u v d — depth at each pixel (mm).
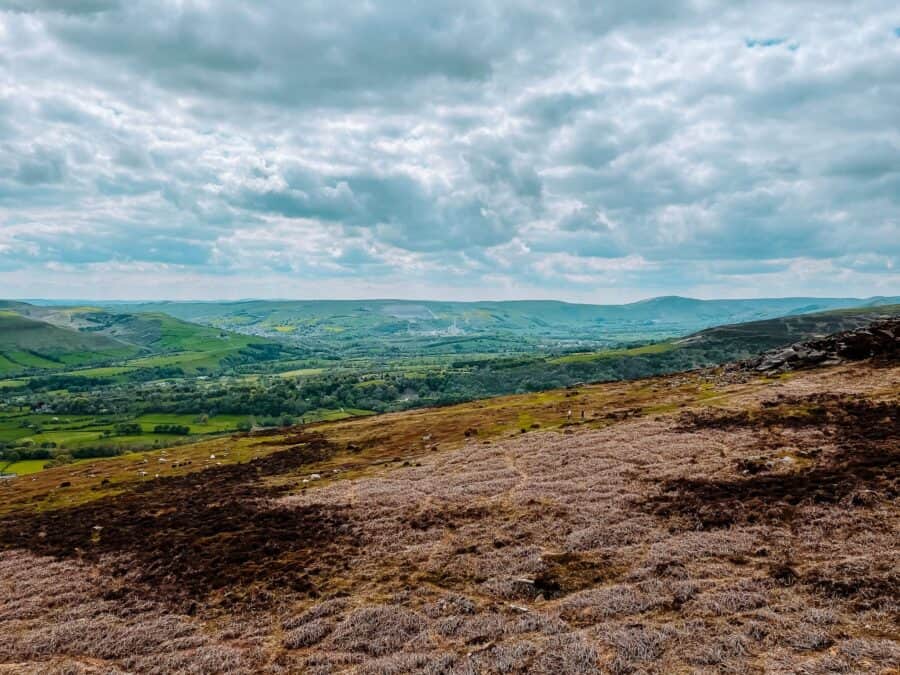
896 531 29734
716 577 28375
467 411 112000
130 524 55500
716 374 105000
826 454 44531
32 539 54344
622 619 25719
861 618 22750
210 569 39438
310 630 28516
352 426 119188
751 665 20609
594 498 43312
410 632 27484
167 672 26281
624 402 90750
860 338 92000
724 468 45562
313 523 47312
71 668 27672
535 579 31172
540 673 22141
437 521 43344
